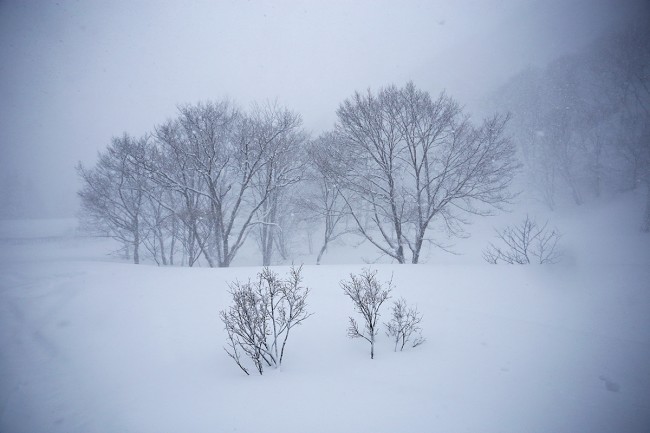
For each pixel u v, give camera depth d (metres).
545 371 3.95
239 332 4.30
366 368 4.20
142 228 23.05
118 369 4.52
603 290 6.21
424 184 14.10
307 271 9.30
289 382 3.94
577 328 5.01
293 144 16.88
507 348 4.58
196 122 15.23
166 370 4.46
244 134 15.74
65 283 8.33
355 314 6.16
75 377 4.31
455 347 4.68
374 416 3.16
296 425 3.06
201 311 6.63
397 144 13.95
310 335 5.40
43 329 5.82
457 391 3.57
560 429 2.94
